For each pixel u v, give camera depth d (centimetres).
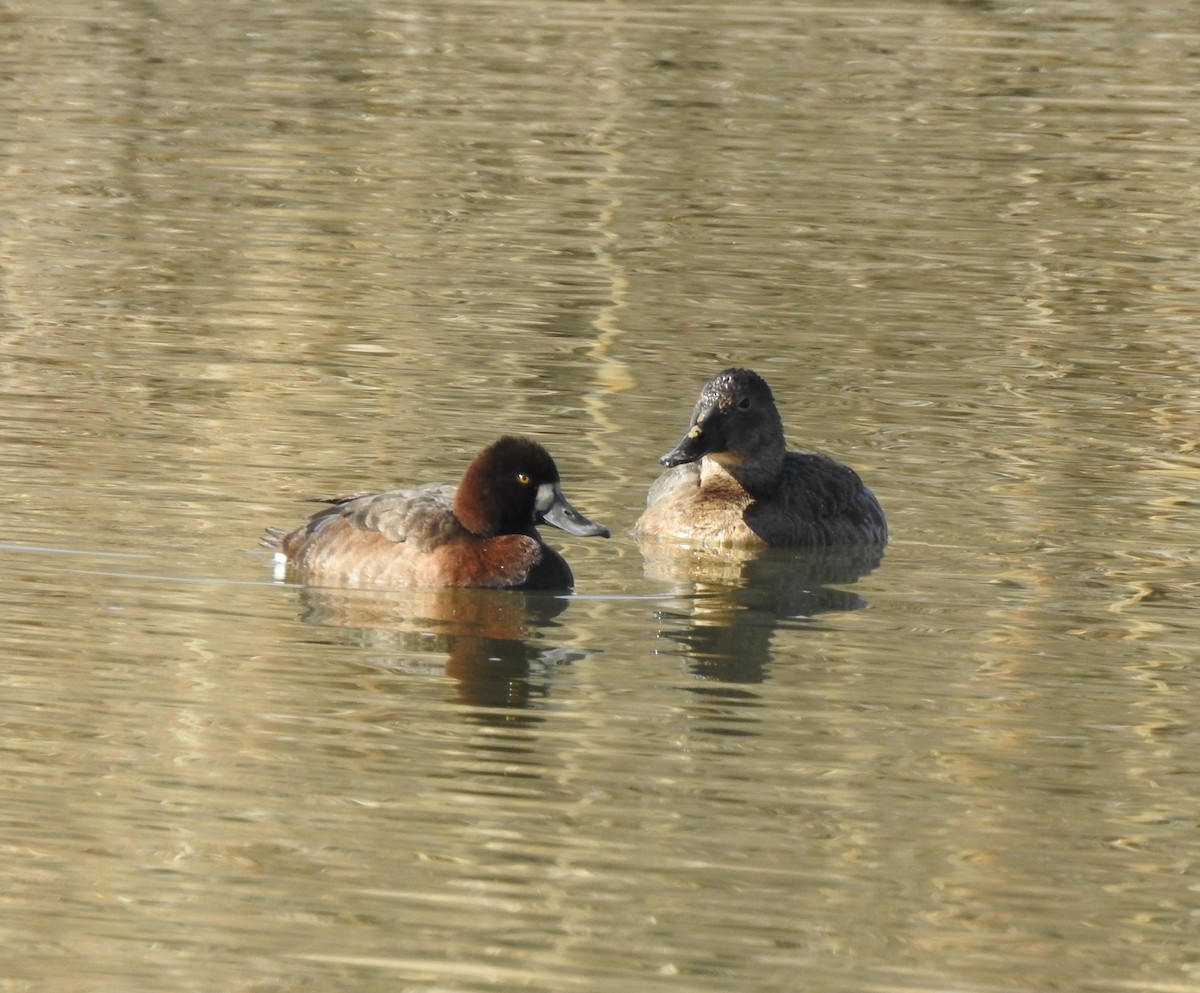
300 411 1747
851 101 3025
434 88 3052
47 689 1156
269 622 1292
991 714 1170
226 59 3183
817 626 1330
